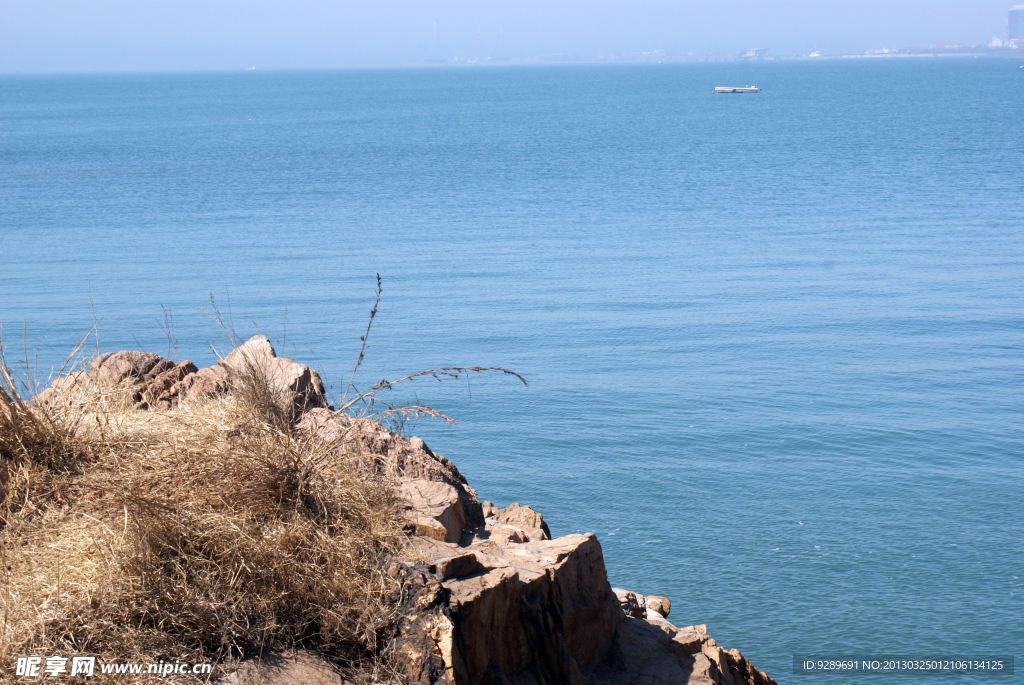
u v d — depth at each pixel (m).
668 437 35.78
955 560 23.91
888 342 52.59
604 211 102.56
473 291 64.19
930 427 37.66
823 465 32.59
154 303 56.00
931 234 87.62
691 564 23.75
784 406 40.66
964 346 51.75
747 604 21.59
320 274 68.06
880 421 38.47
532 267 72.94
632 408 39.62
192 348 46.09
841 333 54.41
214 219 93.81
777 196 112.62
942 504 28.67
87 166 139.25
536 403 40.03
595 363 47.53
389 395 40.34
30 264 68.88
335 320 54.78
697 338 53.00
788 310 59.91
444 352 49.00
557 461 32.69
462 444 34.53
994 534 25.78
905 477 31.44
